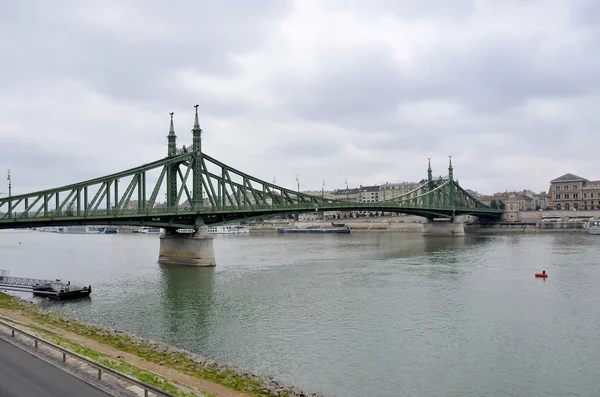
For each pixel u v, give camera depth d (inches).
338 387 1304.1
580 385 1318.9
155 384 998.4
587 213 7760.8
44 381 935.0
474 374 1393.9
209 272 3294.8
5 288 2509.8
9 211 2731.3
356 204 5177.2
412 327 1847.9
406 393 1270.9
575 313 2018.9
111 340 1558.8
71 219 2940.5
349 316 2021.4
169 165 3801.7
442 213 6786.4
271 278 2997.0
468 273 3073.3
